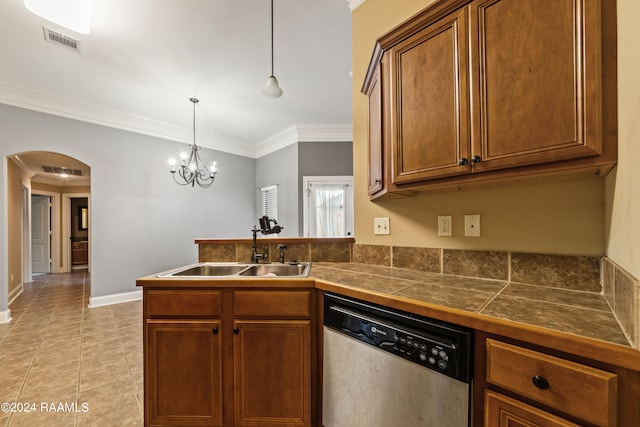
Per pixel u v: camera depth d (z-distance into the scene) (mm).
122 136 3703
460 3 986
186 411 1286
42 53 2352
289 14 1952
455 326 796
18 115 2945
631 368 542
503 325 700
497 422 701
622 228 740
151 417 1292
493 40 917
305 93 3215
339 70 2727
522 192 1162
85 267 6930
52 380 1809
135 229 3799
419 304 869
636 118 625
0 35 2105
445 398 796
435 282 1187
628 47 660
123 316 3064
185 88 3027
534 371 650
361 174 1789
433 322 842
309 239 1864
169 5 1835
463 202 1327
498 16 906
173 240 4184
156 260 3994
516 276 1169
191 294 1288
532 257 1131
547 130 819
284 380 1253
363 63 1791
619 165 741
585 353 587
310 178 4359
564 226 1064
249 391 1267
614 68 732
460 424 766
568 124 786
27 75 2705
